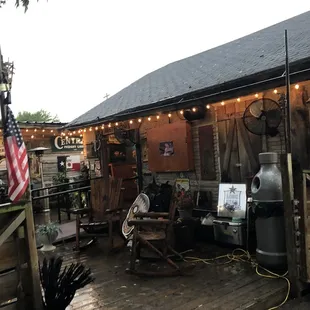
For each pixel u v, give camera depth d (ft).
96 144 28.09
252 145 16.29
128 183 28.96
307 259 10.39
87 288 11.48
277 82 12.35
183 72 24.22
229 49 24.44
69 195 29.76
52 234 16.92
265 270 12.08
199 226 16.76
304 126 14.03
